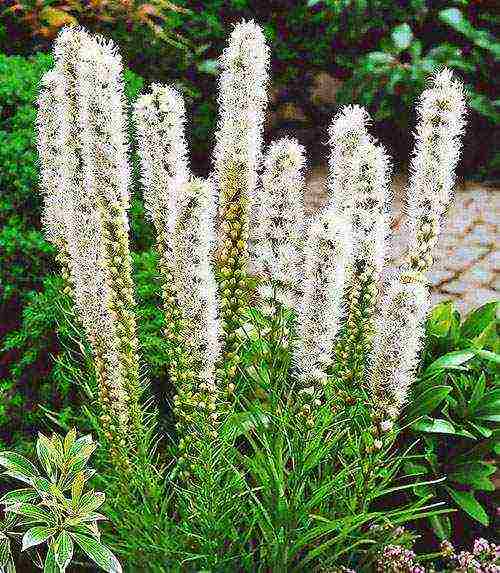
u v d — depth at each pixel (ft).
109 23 6.16
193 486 3.06
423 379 3.70
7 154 4.23
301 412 2.89
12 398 3.91
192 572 3.14
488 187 6.55
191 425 3.01
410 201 3.17
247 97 2.95
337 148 3.00
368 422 3.17
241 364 3.45
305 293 2.74
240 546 3.09
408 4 7.09
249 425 3.23
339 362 3.21
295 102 7.63
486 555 3.43
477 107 6.60
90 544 2.68
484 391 3.91
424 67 6.77
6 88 4.58
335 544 3.27
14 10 6.03
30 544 2.62
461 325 4.16
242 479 3.09
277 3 7.23
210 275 2.70
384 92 6.90
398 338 2.76
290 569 3.14
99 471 3.47
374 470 3.01
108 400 3.05
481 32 6.93
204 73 6.70
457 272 5.44
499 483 3.87
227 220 3.00
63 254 3.28
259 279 3.09
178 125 2.90
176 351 3.00
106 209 2.82
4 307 4.14
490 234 5.84
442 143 3.07
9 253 4.09
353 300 3.09
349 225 2.77
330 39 7.23
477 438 3.78
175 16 6.73
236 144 2.96
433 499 3.68
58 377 3.79
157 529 3.05
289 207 2.93
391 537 3.31
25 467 2.77
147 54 6.34
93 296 2.89
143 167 2.97
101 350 2.96
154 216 3.01
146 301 4.00
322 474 3.30
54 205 3.13
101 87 2.73
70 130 2.84
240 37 2.92
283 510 2.92
